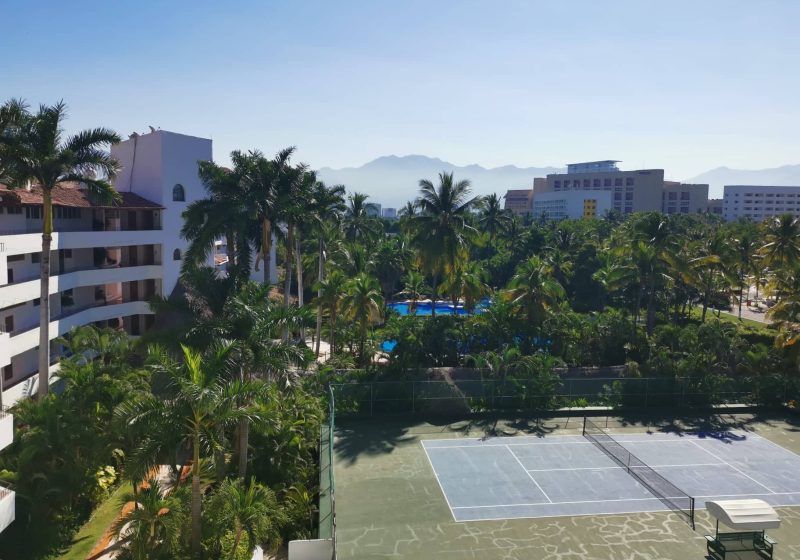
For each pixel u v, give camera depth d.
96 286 47.09
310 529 23.39
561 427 35.03
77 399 25.48
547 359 38.47
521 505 25.53
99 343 32.62
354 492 26.55
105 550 21.58
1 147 28.08
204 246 40.44
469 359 41.78
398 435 33.38
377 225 97.12
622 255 57.66
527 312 44.19
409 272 67.62
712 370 40.25
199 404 18.14
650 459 30.67
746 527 20.03
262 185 42.28
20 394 31.83
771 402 38.78
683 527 23.92
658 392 38.12
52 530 21.66
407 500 25.88
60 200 39.97
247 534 20.06
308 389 35.25
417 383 36.09
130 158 48.09
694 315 71.44
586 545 22.55
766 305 86.88
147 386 28.62
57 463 22.31
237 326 24.58
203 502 21.05
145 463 18.44
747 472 29.28
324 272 63.19
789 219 59.62
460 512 24.89
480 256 99.06
